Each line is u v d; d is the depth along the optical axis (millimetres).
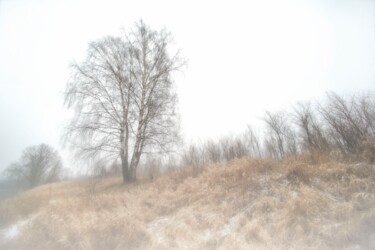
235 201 6539
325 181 6281
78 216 6875
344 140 9367
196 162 11930
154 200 7762
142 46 12117
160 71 11820
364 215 4387
